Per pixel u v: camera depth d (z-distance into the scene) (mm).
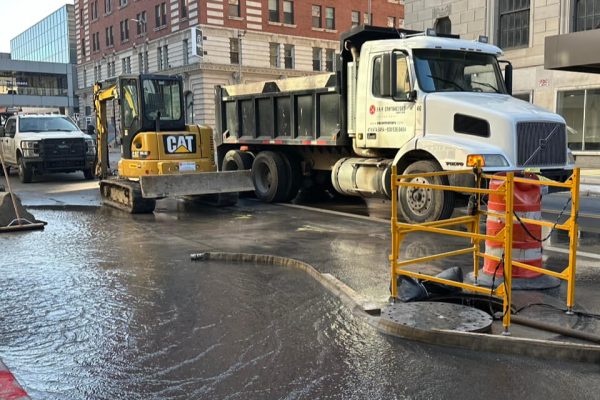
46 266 7910
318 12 56375
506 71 11930
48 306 6180
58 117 22422
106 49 65688
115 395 4172
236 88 15461
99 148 14789
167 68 53281
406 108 10797
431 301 6020
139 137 13039
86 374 4516
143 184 12102
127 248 9055
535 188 6672
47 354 4914
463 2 25703
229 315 5848
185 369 4582
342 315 5785
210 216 12336
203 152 13570
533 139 9797
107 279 7227
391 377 4383
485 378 4336
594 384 4219
